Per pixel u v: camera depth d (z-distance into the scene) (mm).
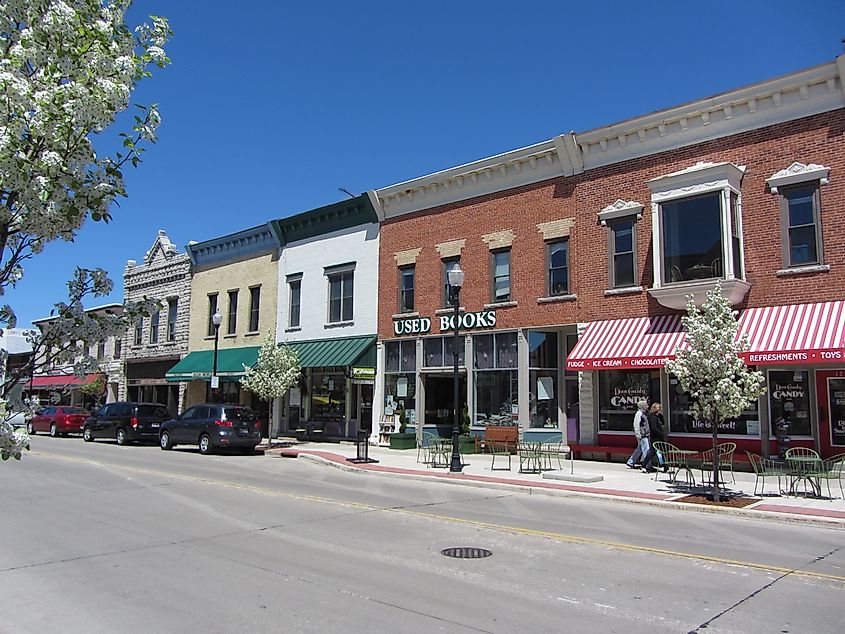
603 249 20156
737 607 6535
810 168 16484
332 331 28422
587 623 6004
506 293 22703
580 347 19516
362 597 6727
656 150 19312
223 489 15000
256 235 32594
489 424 22609
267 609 6328
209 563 8133
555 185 21562
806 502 12836
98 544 9234
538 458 17828
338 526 10602
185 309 36375
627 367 18078
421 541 9477
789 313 16375
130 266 40844
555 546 9266
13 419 4184
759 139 17453
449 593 6895
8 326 4527
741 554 8945
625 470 17938
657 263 18391
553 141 21078
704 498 13289
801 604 6656
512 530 10383
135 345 39562
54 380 39625
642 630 5840
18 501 13180
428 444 23859
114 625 5902
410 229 25828
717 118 18141
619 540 9758
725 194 17250
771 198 17109
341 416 28031
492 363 22703
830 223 16172
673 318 18453
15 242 4484
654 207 18562
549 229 21547
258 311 32500
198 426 25219
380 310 26562
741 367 12883
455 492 15016
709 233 17594
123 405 29984
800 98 16781
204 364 33250
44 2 4285
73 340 4570
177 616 6141
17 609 6367
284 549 8914
